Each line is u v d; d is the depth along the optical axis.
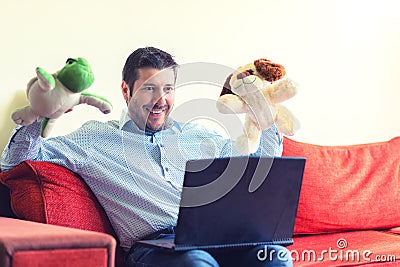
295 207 2.46
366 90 4.05
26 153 2.52
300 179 2.42
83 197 2.58
